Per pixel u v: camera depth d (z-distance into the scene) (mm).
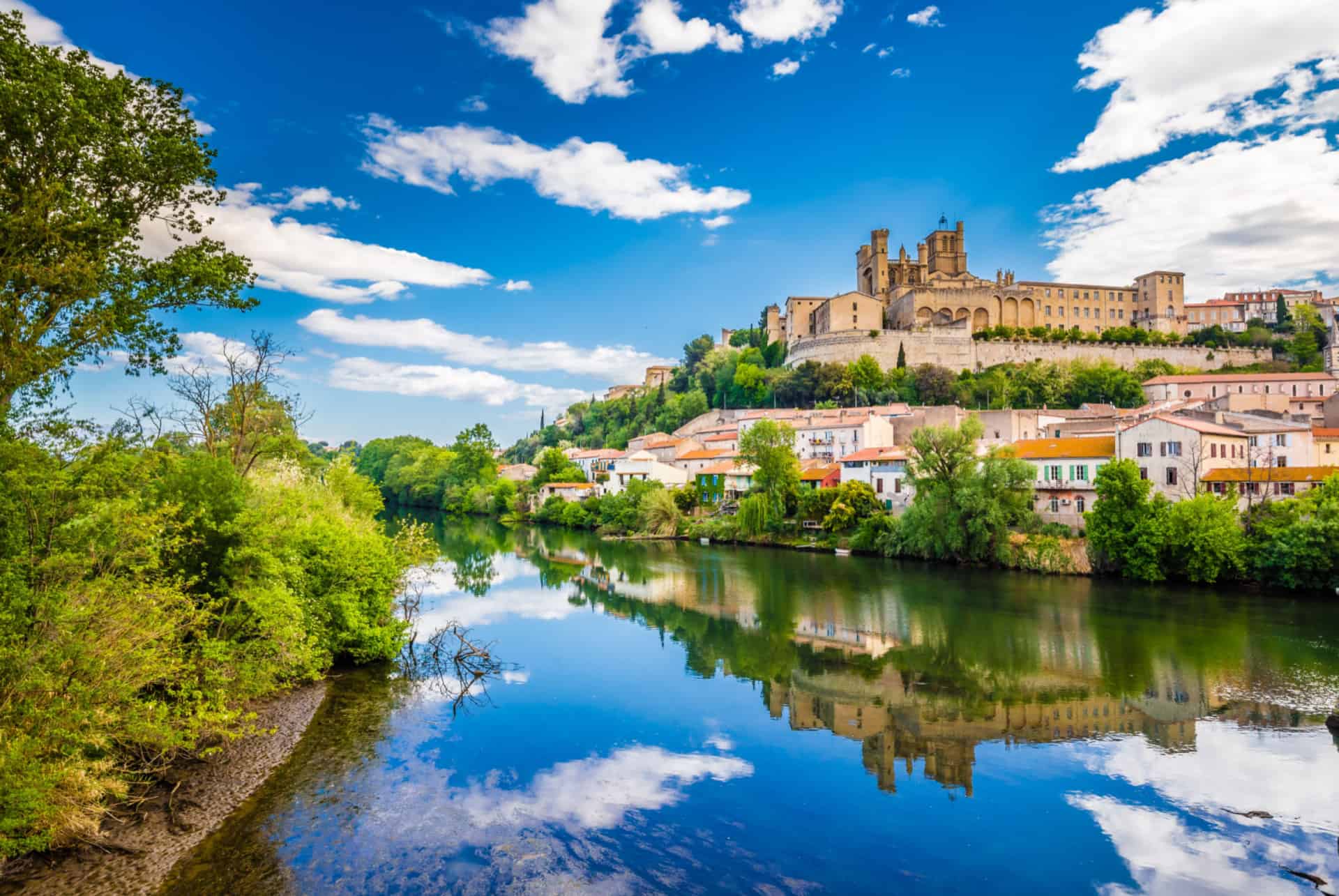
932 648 40625
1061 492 73875
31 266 18594
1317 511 53656
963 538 69500
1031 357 157375
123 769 20625
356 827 20234
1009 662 37625
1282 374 123688
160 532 21500
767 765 25266
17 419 18812
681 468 129750
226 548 26438
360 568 35281
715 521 98875
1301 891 18094
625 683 34312
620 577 66500
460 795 22422
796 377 154875
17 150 20469
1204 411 79500
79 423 19641
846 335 157875
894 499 90125
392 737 26781
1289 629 43531
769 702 31750
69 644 17594
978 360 156750
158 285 23594
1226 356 157625
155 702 20938
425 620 47344
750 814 21781
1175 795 23172
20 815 16438
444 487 155125
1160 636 42375
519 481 150250
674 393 194000
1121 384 137250
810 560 76938
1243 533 57375
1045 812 22047
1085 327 179750
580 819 21203
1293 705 31078
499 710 30094
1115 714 30266
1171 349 157000
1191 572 57312
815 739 27609
